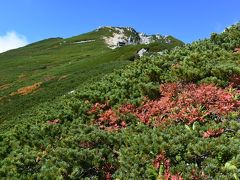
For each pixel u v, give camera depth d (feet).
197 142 37.06
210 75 57.62
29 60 407.23
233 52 66.80
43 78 227.81
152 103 53.62
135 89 60.34
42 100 151.94
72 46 499.92
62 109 61.67
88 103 59.88
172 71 61.87
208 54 65.05
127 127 47.88
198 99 47.78
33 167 40.42
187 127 41.50
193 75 57.52
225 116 42.57
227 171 31.78
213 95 47.91
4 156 46.78
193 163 34.32
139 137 40.01
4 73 327.67
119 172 36.96
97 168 38.24
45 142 48.19
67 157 38.91
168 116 47.85
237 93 47.80
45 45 556.10
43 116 61.05
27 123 58.80
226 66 55.21
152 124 47.01
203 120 43.04
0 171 39.63
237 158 32.30
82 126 50.96
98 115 55.21
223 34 76.28
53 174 36.35
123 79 66.64
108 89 64.59
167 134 39.45
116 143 43.19
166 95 54.49
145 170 35.50
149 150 37.32
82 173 37.88
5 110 153.07
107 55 246.27
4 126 106.22
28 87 192.24
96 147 43.21
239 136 37.09
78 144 43.70
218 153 33.99
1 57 501.56
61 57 407.64
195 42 76.64
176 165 35.01
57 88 161.38
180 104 48.70
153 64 68.90
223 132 39.11
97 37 533.96
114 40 526.57
